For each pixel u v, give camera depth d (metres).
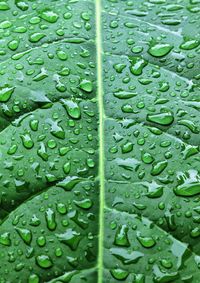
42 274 0.38
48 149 0.40
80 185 0.39
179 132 0.41
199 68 0.42
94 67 0.42
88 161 0.40
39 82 0.42
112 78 0.42
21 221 0.39
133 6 0.44
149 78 0.42
